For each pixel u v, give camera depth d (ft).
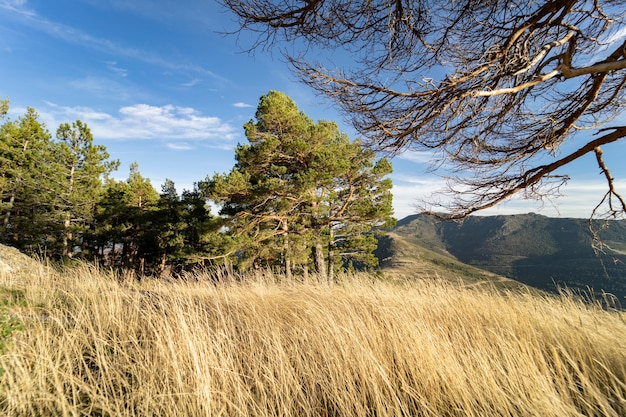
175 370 7.86
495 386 7.24
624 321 10.84
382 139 10.11
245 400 7.59
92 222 64.03
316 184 35.63
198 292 15.80
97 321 10.84
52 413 6.63
